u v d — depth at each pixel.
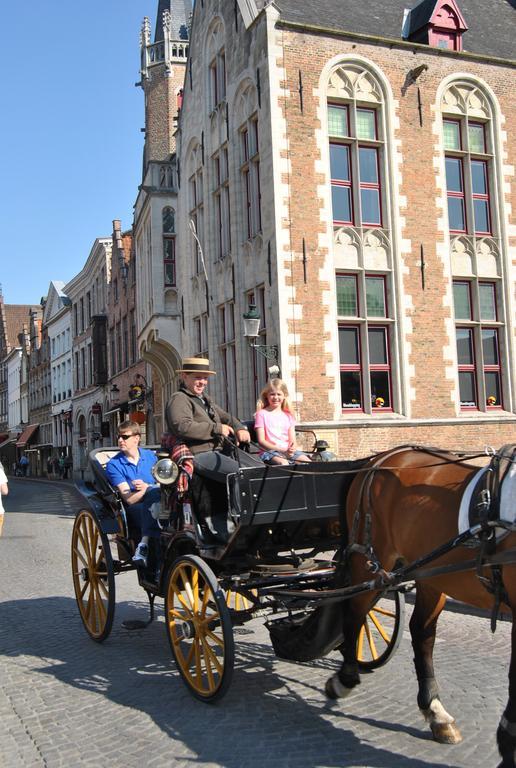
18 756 4.33
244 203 17.64
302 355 15.02
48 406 56.97
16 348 70.50
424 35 17.09
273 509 5.13
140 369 31.05
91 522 7.04
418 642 4.52
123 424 7.05
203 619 5.07
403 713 4.75
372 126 16.42
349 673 4.89
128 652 6.44
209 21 19.47
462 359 16.81
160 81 32.16
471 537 3.82
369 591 4.72
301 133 15.50
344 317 15.60
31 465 63.66
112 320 37.44
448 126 17.17
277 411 6.43
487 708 4.79
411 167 16.38
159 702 5.13
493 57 17.28
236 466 5.47
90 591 6.95
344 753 4.16
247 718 4.74
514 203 17.41
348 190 16.16
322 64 15.80
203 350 20.56
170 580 5.55
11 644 6.83
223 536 5.47
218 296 19.08
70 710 5.06
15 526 18.16
